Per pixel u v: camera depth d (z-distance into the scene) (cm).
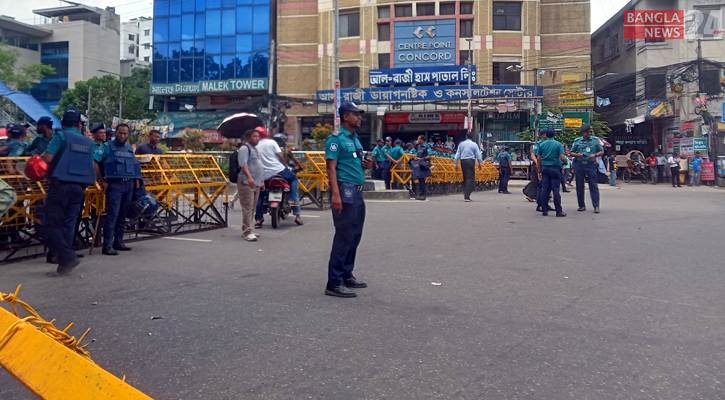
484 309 467
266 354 365
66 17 6153
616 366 346
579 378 328
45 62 5716
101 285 547
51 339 222
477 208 1272
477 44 3319
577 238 824
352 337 397
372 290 529
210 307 470
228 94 3919
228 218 1112
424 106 3291
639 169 3003
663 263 648
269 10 3762
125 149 721
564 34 3425
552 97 3406
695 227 939
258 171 852
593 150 1158
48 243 577
